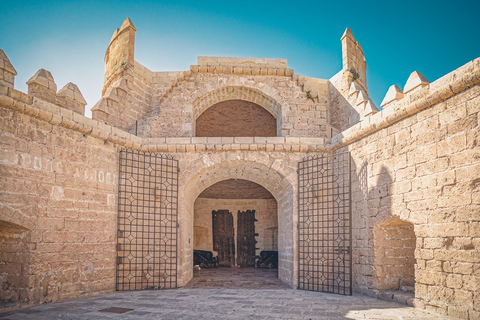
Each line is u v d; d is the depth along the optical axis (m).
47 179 9.34
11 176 8.48
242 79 15.46
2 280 8.96
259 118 17.42
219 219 21.78
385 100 10.25
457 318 7.38
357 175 11.34
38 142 9.20
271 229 21.75
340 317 7.50
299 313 7.90
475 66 7.27
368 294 10.35
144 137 13.57
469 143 7.48
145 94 15.16
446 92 7.91
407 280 10.38
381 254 10.34
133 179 11.95
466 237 7.40
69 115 10.09
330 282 11.90
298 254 12.25
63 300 9.41
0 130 8.35
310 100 15.51
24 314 7.68
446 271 7.81
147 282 11.73
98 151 10.98
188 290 11.48
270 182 14.66
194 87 15.19
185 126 14.76
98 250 10.62
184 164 12.90
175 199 12.62
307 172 12.83
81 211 10.20
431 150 8.41
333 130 15.18
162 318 7.35
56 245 9.41
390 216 9.67
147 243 11.91
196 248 21.55
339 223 12.00
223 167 13.75
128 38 14.70
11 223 8.45
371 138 10.72
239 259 21.31
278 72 15.48
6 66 8.68
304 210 12.68
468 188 7.44
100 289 10.55
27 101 8.98
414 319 7.31
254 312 7.98
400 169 9.39
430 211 8.33
